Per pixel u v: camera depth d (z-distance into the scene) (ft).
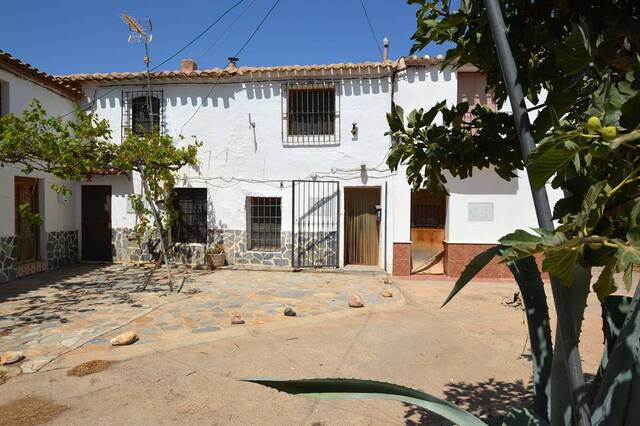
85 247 37.78
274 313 22.02
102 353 16.17
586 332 19.17
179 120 36.76
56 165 26.40
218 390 13.21
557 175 3.91
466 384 13.87
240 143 36.11
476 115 7.63
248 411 11.96
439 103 7.15
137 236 34.91
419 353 16.63
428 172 7.81
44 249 33.27
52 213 34.17
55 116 33.91
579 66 4.11
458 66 6.87
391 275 33.32
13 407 12.14
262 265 35.96
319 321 20.88
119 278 30.78
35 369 14.66
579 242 2.99
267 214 36.47
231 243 36.42
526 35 5.64
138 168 28.45
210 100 36.37
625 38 4.73
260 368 14.96
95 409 12.01
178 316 21.20
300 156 35.45
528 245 3.09
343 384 5.04
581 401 3.81
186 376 14.23
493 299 26.07
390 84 33.63
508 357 16.26
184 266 36.04
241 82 35.86
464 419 4.83
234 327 19.57
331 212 35.12
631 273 2.84
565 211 3.74
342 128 34.71
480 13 5.84
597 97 3.71
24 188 31.55
